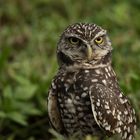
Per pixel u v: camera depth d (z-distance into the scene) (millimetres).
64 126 11883
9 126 13617
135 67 15281
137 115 13094
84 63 11648
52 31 17297
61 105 11688
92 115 11516
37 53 16250
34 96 14070
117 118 11562
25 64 15391
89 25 11828
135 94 13586
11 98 13805
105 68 11734
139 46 16219
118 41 16453
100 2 18812
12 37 17094
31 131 13578
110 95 11516
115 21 17531
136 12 18125
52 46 16391
